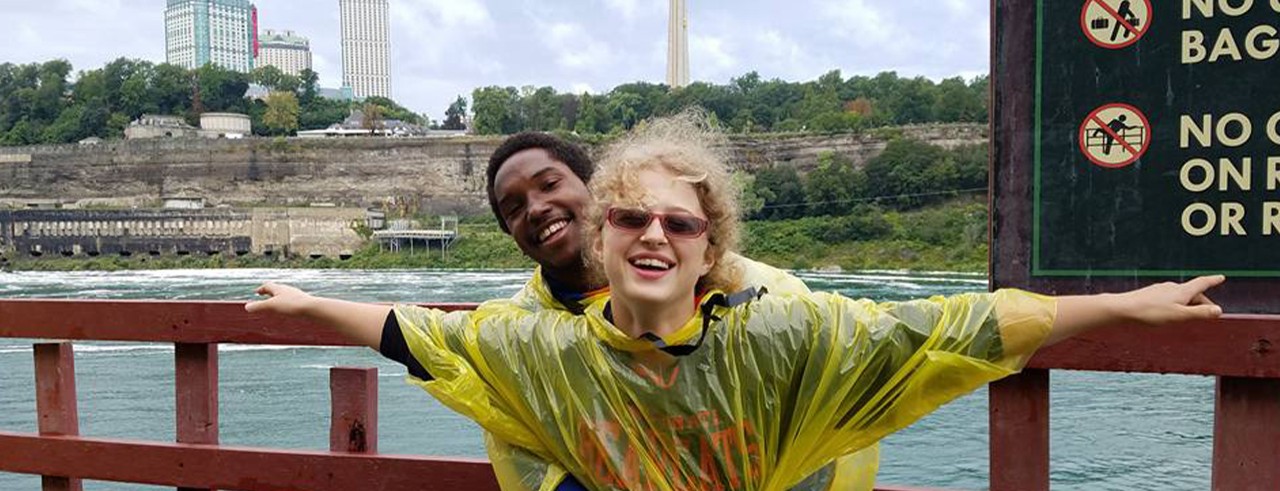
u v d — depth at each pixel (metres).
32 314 3.75
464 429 24.33
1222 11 2.95
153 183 130.88
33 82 160.00
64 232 118.69
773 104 140.75
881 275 77.19
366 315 2.63
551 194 2.82
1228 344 2.75
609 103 142.62
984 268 81.25
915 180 97.31
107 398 29.38
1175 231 3.04
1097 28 3.07
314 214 117.00
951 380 2.35
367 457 3.43
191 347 3.63
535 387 2.47
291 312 2.64
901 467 19.94
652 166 2.31
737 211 2.40
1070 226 3.13
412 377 2.60
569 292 2.81
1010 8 3.17
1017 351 2.31
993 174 3.21
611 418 2.40
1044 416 2.96
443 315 2.62
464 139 128.75
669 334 2.34
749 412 2.37
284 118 159.75
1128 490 17.75
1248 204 2.97
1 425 26.02
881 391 2.38
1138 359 2.83
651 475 2.39
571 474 2.50
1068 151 3.12
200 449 3.60
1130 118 3.06
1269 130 2.93
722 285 2.47
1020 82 3.17
